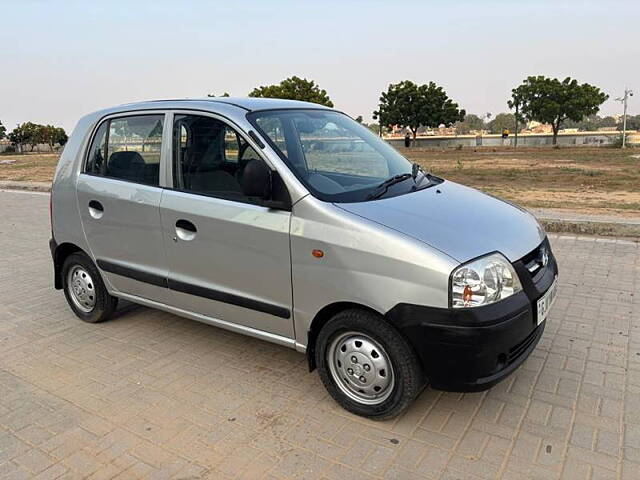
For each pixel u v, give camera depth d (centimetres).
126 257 436
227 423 336
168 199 392
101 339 467
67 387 386
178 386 383
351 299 312
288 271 337
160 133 404
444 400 352
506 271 304
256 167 327
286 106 412
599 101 5381
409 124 6178
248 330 376
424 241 298
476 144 5944
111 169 441
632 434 311
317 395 365
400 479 281
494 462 291
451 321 286
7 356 439
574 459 291
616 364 392
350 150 410
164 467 297
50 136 8538
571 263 631
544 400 348
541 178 1927
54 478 291
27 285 629
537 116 5494
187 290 396
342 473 287
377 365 321
